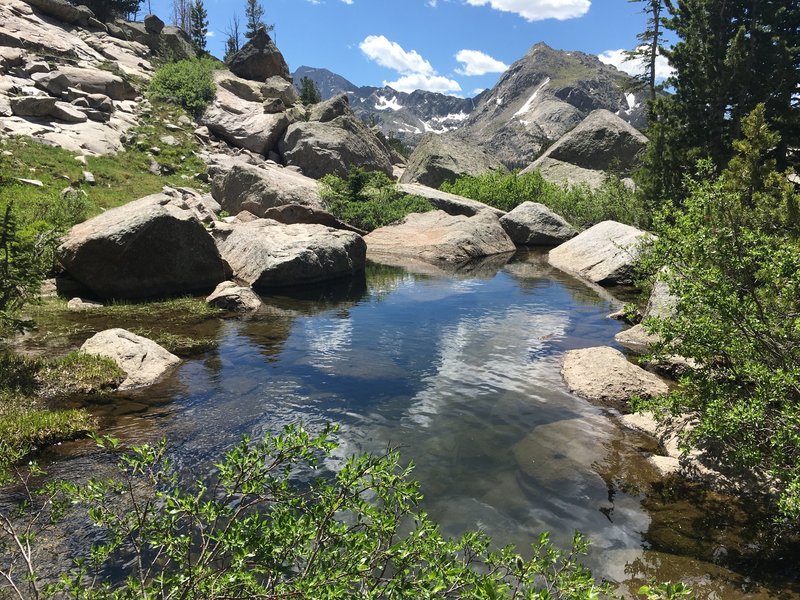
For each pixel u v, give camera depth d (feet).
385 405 31.94
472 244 93.40
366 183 118.93
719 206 24.91
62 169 98.17
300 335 46.11
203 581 10.75
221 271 62.34
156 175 116.26
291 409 31.09
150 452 13.06
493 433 28.55
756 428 21.45
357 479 11.97
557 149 156.15
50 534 18.98
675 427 27.40
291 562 11.50
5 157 93.61
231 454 12.22
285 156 155.22
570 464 25.41
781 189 40.47
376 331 47.78
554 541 19.62
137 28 214.48
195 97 163.12
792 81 79.61
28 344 39.42
